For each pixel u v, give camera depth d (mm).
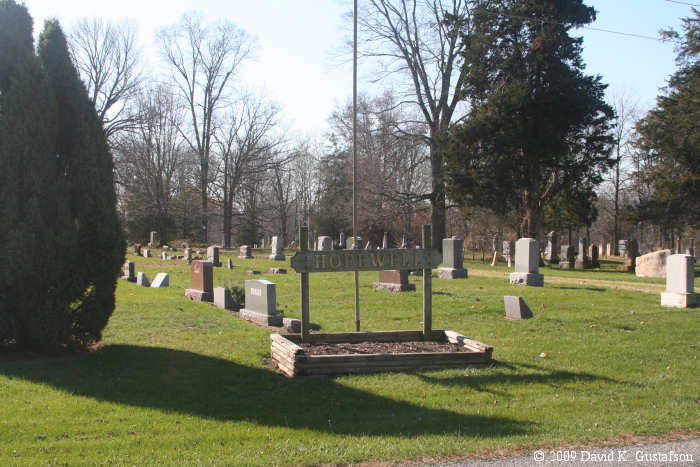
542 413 6859
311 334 9250
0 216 7625
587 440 5871
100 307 8438
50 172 7973
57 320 7957
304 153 66375
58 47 8328
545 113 32844
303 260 9016
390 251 9297
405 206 41625
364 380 7863
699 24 38969
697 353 10406
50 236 7824
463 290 19125
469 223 52906
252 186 61031
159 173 54750
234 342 9781
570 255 35344
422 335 9805
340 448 5480
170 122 54469
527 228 37219
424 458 5250
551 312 14586
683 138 38000
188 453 5285
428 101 39688
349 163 51094
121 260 8672
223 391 7332
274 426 6215
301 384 7641
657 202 39719
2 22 8070
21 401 6414
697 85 36531
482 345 8891
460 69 37875
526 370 8773
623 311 14758
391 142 44969
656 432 6211
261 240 68625
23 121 7746
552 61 33062
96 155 8391
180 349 9117
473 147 34125
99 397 6773
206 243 52812
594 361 9602
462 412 6824
